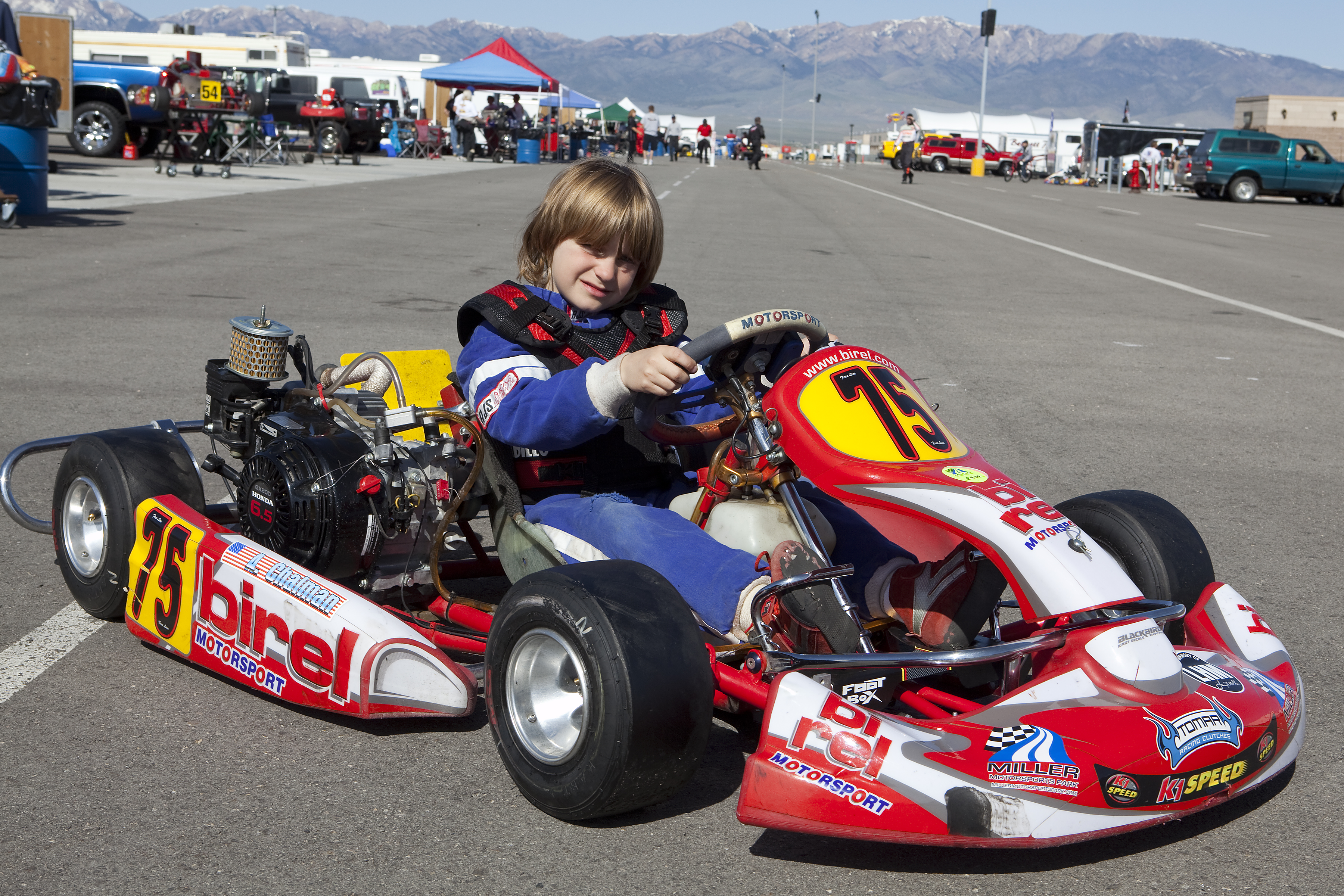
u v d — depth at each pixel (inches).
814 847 97.3
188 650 123.6
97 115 912.3
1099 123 2153.1
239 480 130.9
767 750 91.4
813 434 106.5
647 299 127.3
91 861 91.1
